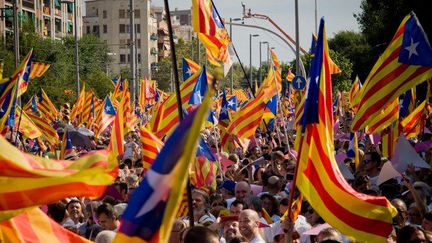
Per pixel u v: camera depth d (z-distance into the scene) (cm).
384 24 6147
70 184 791
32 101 4512
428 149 2255
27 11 12300
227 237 1251
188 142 636
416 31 1675
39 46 8900
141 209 688
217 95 4472
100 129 3631
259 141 3397
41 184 794
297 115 2275
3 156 792
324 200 1115
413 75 1684
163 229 676
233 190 1922
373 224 1091
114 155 788
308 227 1359
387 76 1700
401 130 2267
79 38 11506
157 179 677
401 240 1091
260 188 1902
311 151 1123
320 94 1130
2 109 1728
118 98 4972
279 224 1344
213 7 1881
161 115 2130
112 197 1684
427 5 5541
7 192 795
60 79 8769
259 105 2516
